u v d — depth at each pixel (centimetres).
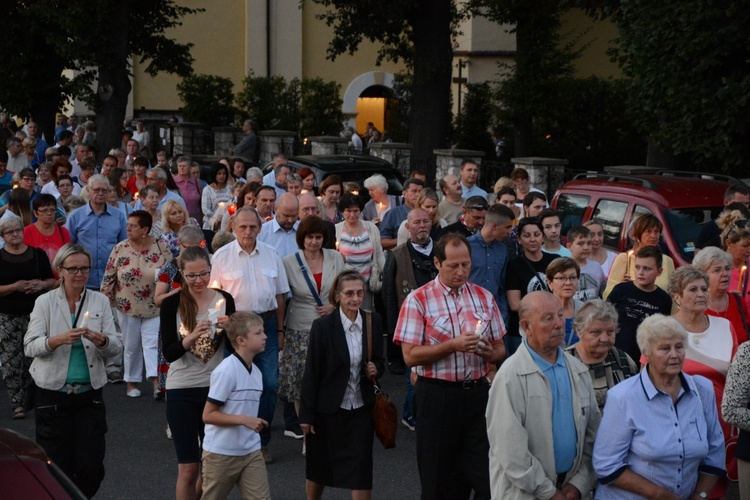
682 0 1858
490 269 1047
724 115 1797
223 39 4619
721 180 1581
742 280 986
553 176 2530
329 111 4103
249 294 1001
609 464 639
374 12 2933
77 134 3494
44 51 3606
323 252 1081
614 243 1417
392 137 4019
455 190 1507
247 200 1416
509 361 652
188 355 834
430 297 786
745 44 1808
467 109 3484
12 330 1148
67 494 445
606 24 4281
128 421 1168
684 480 639
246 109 4097
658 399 636
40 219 1293
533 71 3181
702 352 833
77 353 833
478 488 768
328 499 926
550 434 641
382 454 1055
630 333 925
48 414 827
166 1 3678
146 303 1248
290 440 1099
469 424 775
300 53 4678
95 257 1412
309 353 841
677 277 839
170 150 4066
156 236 1298
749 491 741
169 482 970
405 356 779
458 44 4028
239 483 774
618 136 3356
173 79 4609
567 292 901
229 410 764
